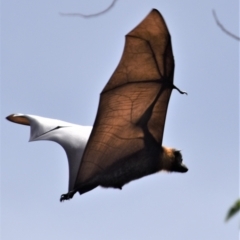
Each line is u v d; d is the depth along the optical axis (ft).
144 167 80.48
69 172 79.77
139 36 68.18
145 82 73.36
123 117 75.41
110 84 72.54
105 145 77.00
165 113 77.56
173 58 71.77
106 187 79.46
